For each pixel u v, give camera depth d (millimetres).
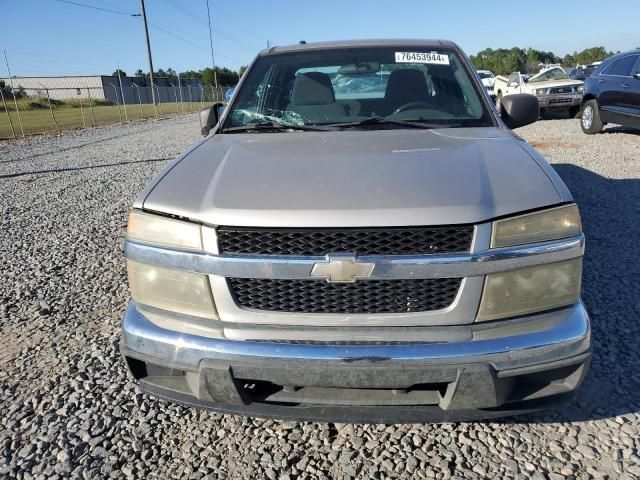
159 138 14992
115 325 3436
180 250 1922
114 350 3121
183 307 1965
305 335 1862
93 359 3027
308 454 2229
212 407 1995
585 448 2180
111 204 6793
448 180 1962
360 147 2400
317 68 3225
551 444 2213
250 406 1965
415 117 2916
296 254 1828
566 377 1945
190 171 2240
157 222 1980
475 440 2264
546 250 1839
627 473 2039
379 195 1869
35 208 6734
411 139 2529
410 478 2074
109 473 2160
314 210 1816
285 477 2107
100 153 11953
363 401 1906
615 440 2213
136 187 7797
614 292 3533
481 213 1806
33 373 2900
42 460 2234
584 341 1885
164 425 2443
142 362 2086
